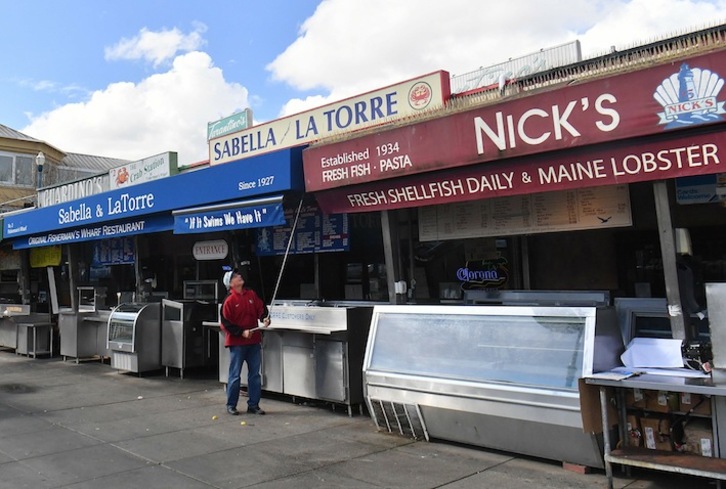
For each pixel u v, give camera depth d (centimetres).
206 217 848
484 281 834
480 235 718
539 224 670
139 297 1183
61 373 1049
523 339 525
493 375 532
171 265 1319
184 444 593
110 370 1073
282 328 735
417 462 524
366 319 717
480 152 562
